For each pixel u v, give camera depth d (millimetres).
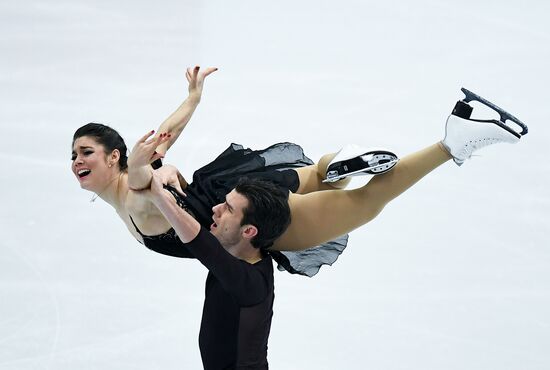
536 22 29234
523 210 21594
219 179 15023
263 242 13594
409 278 19281
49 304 17859
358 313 18078
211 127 24031
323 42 28500
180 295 18297
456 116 14305
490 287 19000
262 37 28641
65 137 23516
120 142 13672
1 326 17219
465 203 21875
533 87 26219
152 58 27172
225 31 28812
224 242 13648
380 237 20703
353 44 28516
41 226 20344
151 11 29641
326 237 14883
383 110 25312
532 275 19391
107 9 29531
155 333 17094
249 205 13352
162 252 14320
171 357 16422
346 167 14547
